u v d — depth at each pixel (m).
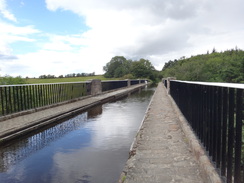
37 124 6.11
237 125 1.97
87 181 3.13
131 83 33.00
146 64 84.81
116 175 3.30
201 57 55.22
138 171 2.86
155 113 7.12
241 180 2.05
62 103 9.87
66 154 4.21
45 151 4.40
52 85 9.62
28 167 3.64
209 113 2.83
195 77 27.92
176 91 8.30
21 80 9.59
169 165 3.01
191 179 2.58
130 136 5.38
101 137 5.33
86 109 9.95
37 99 8.64
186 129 4.30
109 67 84.75
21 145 4.81
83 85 13.19
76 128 6.30
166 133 4.66
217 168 2.43
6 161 3.90
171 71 36.62
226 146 2.25
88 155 4.13
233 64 20.58
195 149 3.19
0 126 5.51
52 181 3.15
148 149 3.69
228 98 2.21
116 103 12.34
